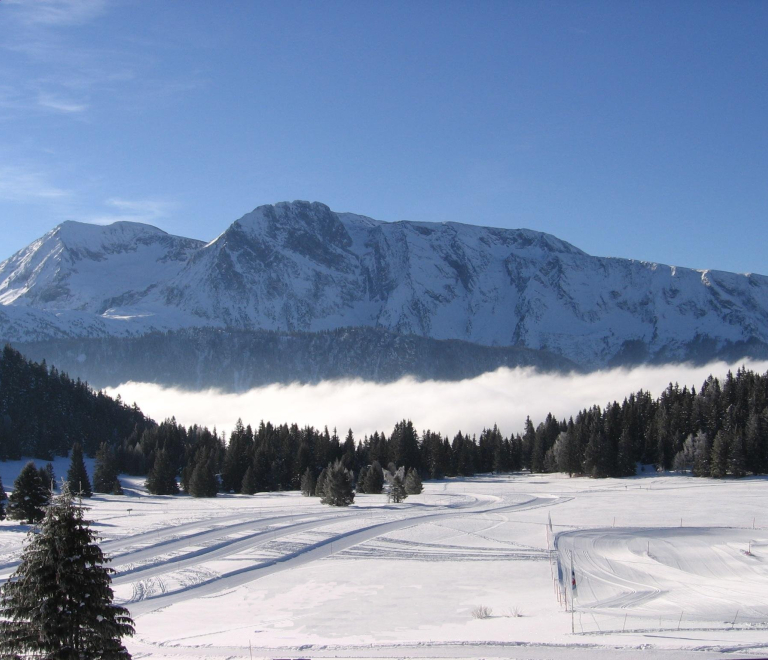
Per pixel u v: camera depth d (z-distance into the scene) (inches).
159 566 2765.7
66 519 1068.5
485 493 5590.6
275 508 4724.4
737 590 2107.5
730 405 7111.2
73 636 1058.1
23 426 7775.6
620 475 6574.8
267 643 1587.1
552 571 2513.5
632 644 1387.8
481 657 1349.7
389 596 2198.6
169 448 7775.6
